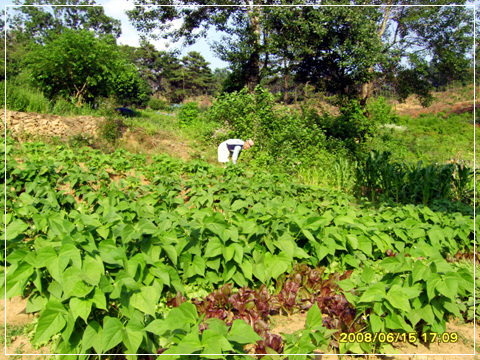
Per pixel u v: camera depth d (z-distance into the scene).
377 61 16.41
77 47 18.67
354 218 4.78
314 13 16.25
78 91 19.27
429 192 8.31
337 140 15.10
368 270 3.21
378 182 9.54
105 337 2.41
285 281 3.92
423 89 19.27
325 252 4.07
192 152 12.59
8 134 10.46
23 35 43.03
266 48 18.53
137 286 2.69
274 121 13.52
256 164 10.96
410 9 18.00
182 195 7.42
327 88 19.41
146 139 13.09
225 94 14.56
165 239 3.57
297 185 7.42
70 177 6.44
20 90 14.09
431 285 2.99
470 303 3.84
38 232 4.11
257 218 4.16
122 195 5.69
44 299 2.96
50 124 11.92
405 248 4.86
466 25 17.52
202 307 3.48
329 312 3.53
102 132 12.33
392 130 19.28
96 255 2.74
